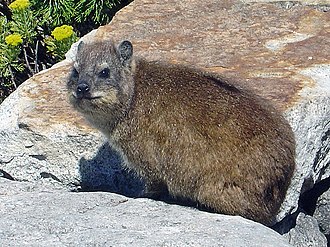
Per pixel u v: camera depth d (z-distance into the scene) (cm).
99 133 1112
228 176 973
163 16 1495
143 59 1080
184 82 1022
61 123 1134
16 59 1706
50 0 1758
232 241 873
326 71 1265
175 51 1352
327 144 1197
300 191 1138
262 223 994
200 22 1471
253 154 966
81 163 1132
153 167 1031
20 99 1227
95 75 1024
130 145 1036
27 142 1152
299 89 1185
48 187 1088
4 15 1859
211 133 981
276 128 988
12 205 981
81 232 905
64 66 1349
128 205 989
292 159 995
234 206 979
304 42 1373
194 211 980
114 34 1423
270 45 1369
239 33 1421
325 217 1252
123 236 890
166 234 897
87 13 1753
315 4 1538
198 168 989
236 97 1006
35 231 909
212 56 1327
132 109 1025
